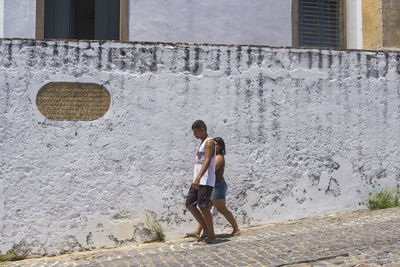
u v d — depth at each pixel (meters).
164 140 6.36
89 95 6.25
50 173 6.09
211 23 8.55
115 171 6.22
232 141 6.54
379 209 6.75
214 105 6.53
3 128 6.05
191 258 4.93
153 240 6.22
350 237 5.25
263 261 4.57
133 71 6.36
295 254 4.74
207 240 5.68
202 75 6.52
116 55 6.34
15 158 6.04
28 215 6.01
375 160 6.94
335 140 6.83
